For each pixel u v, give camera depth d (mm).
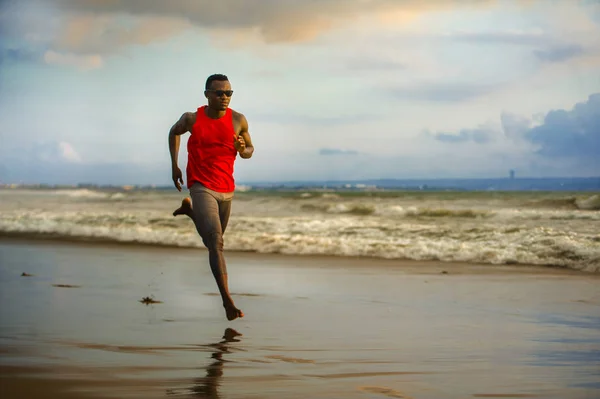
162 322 5289
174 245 13844
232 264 10484
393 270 9609
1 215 20297
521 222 16297
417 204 25438
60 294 6848
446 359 3932
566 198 22641
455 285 7977
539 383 3324
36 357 3830
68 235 15859
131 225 17250
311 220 17453
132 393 3023
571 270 9508
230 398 2975
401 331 4957
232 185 4797
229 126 4684
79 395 2963
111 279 8305
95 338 4527
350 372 3562
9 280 8055
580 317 5668
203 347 4281
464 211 19328
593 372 3578
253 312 5902
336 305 6375
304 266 10180
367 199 31094
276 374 3496
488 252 10914
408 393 3105
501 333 4887
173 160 4828
